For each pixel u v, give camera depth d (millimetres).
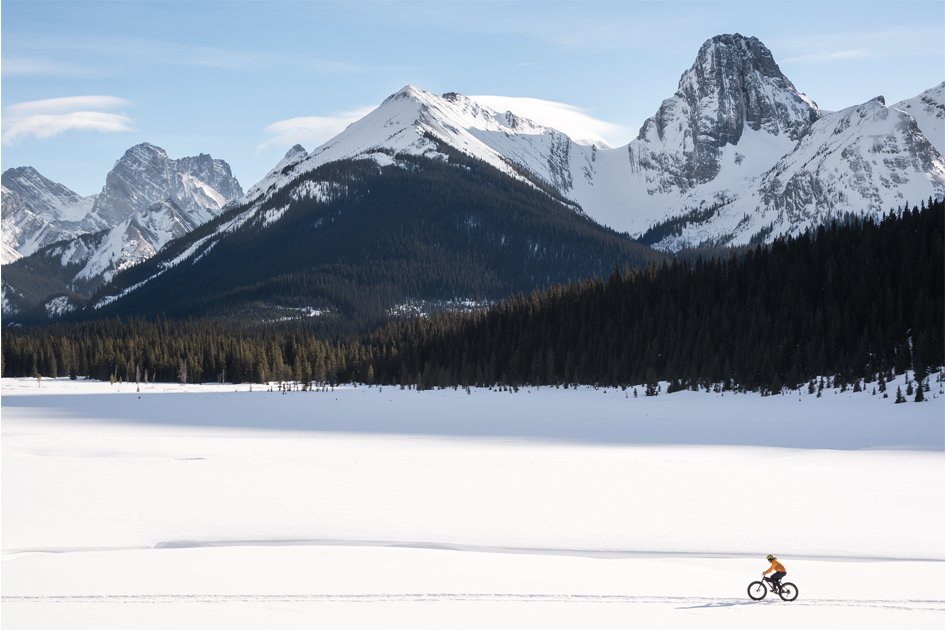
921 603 34906
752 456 75875
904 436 87000
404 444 87375
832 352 128875
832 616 33438
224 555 41906
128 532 46438
